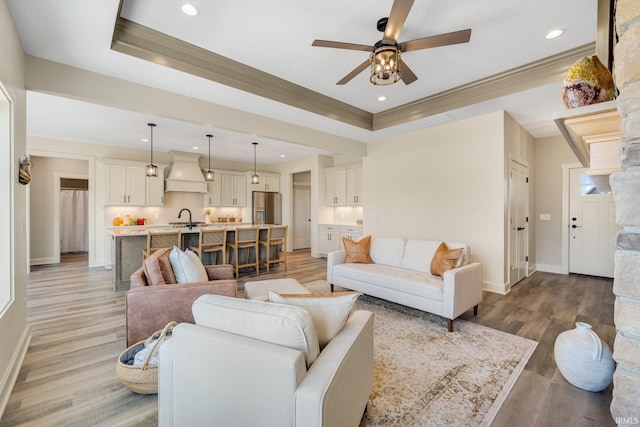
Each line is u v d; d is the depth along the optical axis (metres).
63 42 2.31
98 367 2.18
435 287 2.91
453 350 2.45
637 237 0.69
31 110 3.99
